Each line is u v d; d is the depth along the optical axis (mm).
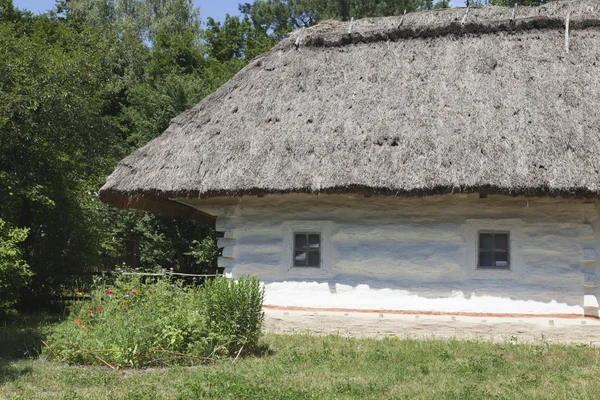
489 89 10781
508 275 10148
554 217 10062
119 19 35938
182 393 6680
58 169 13930
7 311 11844
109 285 13234
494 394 6840
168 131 11867
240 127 11383
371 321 10523
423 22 13109
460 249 10344
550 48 11352
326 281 10852
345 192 9773
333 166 10055
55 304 14359
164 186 10656
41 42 15984
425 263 10469
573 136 9602
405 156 9883
